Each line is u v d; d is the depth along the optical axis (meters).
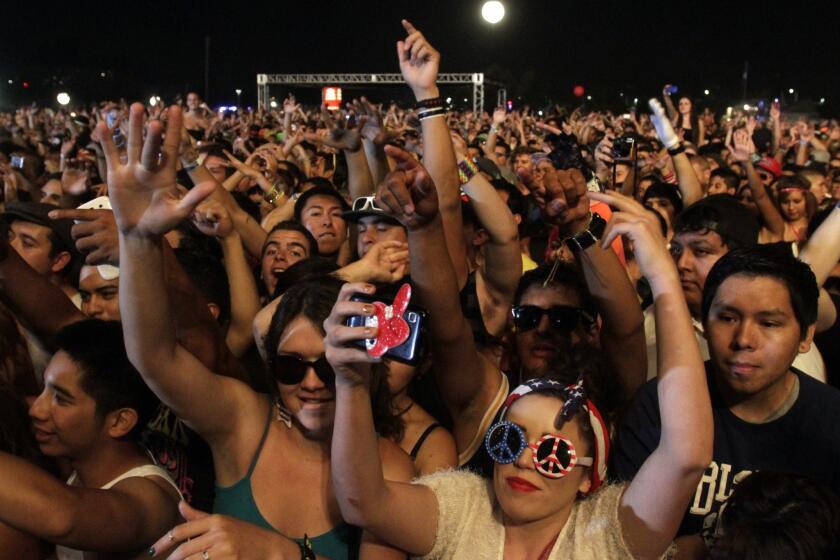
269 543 2.09
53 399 2.54
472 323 3.64
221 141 10.04
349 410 2.01
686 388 2.01
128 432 2.59
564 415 2.09
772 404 2.50
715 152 12.82
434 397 3.24
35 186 8.70
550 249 3.70
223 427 2.54
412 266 2.61
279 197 6.85
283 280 3.42
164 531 2.46
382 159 4.68
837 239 3.66
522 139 16.52
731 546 2.02
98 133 2.06
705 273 3.50
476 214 3.58
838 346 3.73
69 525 2.13
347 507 2.10
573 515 2.17
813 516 1.99
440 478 2.29
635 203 2.19
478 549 2.20
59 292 3.29
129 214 2.08
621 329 2.84
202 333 2.74
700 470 1.99
